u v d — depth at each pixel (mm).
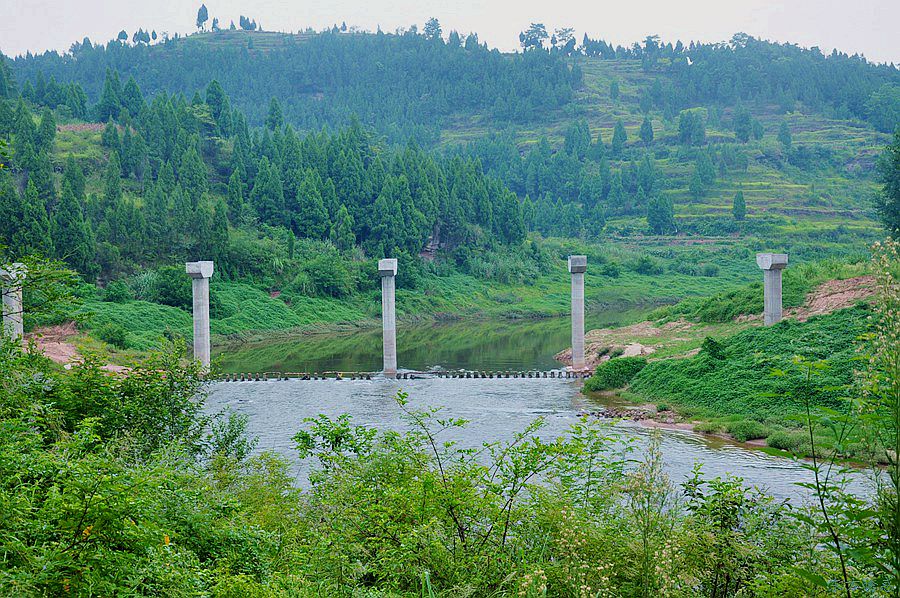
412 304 116938
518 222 147625
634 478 9406
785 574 8625
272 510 13977
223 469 16500
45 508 8484
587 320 105062
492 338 92375
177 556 9305
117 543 8617
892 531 6227
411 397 48500
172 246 103125
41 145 117188
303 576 10469
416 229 129000
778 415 35531
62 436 13812
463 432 35562
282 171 127625
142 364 19328
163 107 128250
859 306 43812
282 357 75438
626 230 182500
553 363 68750
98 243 95938
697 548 10039
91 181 116375
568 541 9422
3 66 147000
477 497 11062
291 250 112812
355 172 131500
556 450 11781
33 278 15680
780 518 10578
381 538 11078
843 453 7344
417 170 137750
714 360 44062
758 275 144375
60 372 18047
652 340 63656
